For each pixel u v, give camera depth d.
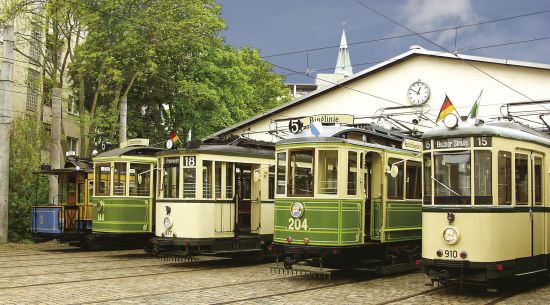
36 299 11.02
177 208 16.34
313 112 28.31
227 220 16.67
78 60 27.22
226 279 14.01
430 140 11.98
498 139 11.47
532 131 13.48
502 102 23.72
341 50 89.25
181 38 28.53
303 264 14.83
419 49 25.56
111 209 19.30
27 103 31.47
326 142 13.56
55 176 24.83
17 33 26.70
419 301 11.10
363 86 27.06
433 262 11.62
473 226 11.24
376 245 14.66
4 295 11.42
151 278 14.06
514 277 11.77
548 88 22.86
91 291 11.98
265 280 13.89
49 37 27.34
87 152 28.69
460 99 24.67
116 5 26.22
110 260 18.38
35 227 22.70
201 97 31.28
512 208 11.66
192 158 16.28
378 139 15.38
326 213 13.38
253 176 17.53
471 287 12.77
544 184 12.94
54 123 25.00
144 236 19.78
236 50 36.50
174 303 10.68
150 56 27.73
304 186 13.79
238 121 34.47
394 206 14.98
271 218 17.72
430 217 11.77
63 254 20.41
